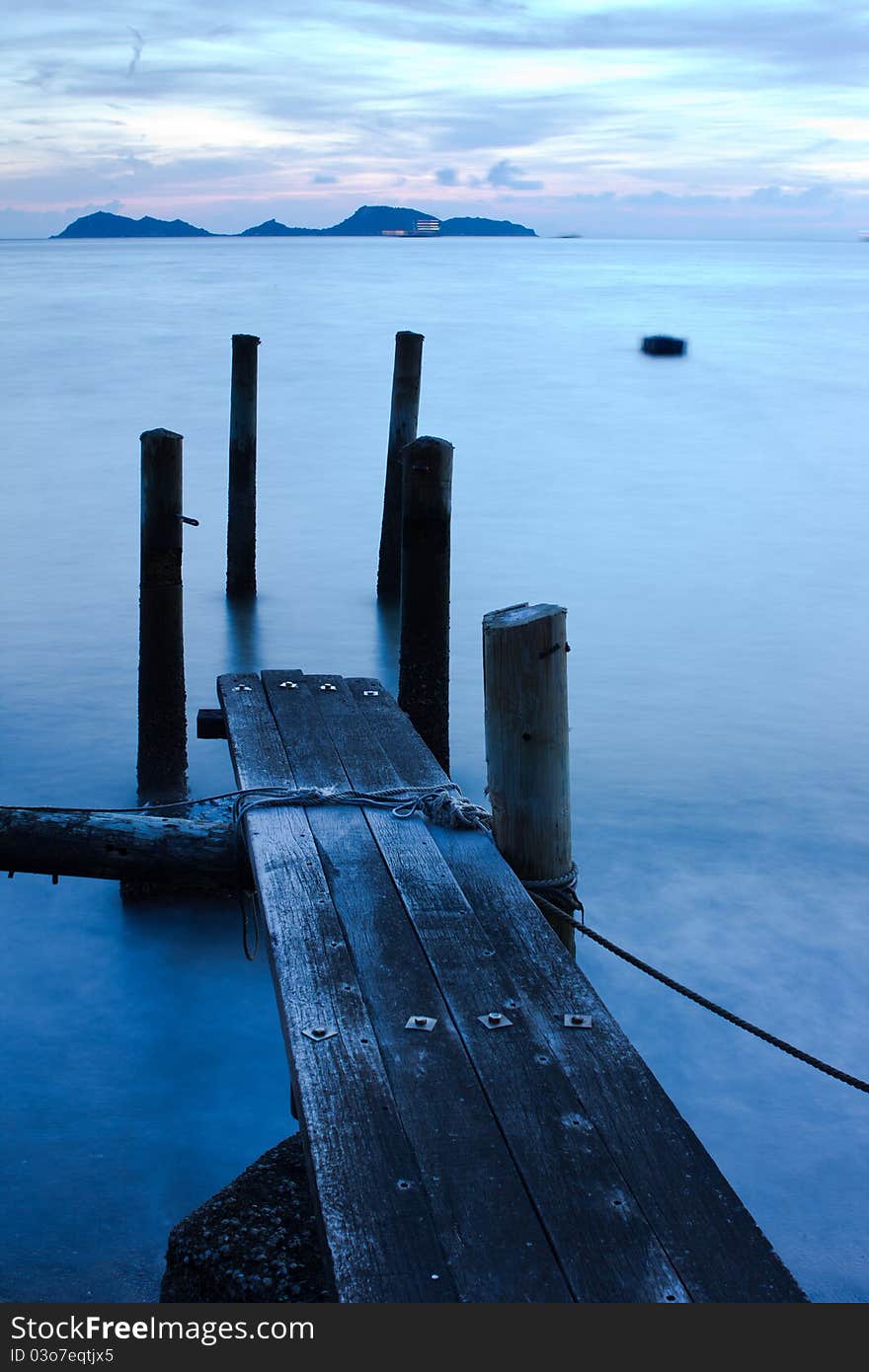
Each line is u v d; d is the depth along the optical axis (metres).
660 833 8.80
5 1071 6.30
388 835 4.22
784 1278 2.30
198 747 10.07
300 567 15.64
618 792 9.44
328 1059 2.95
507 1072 2.91
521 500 19.67
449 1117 2.75
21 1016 6.75
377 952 3.45
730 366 37.41
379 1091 2.83
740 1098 6.19
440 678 7.92
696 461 23.06
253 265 126.19
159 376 31.80
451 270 112.56
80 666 11.91
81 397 28.39
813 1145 5.88
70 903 7.86
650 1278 2.31
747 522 18.33
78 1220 5.30
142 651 8.73
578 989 3.28
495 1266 2.34
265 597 14.35
